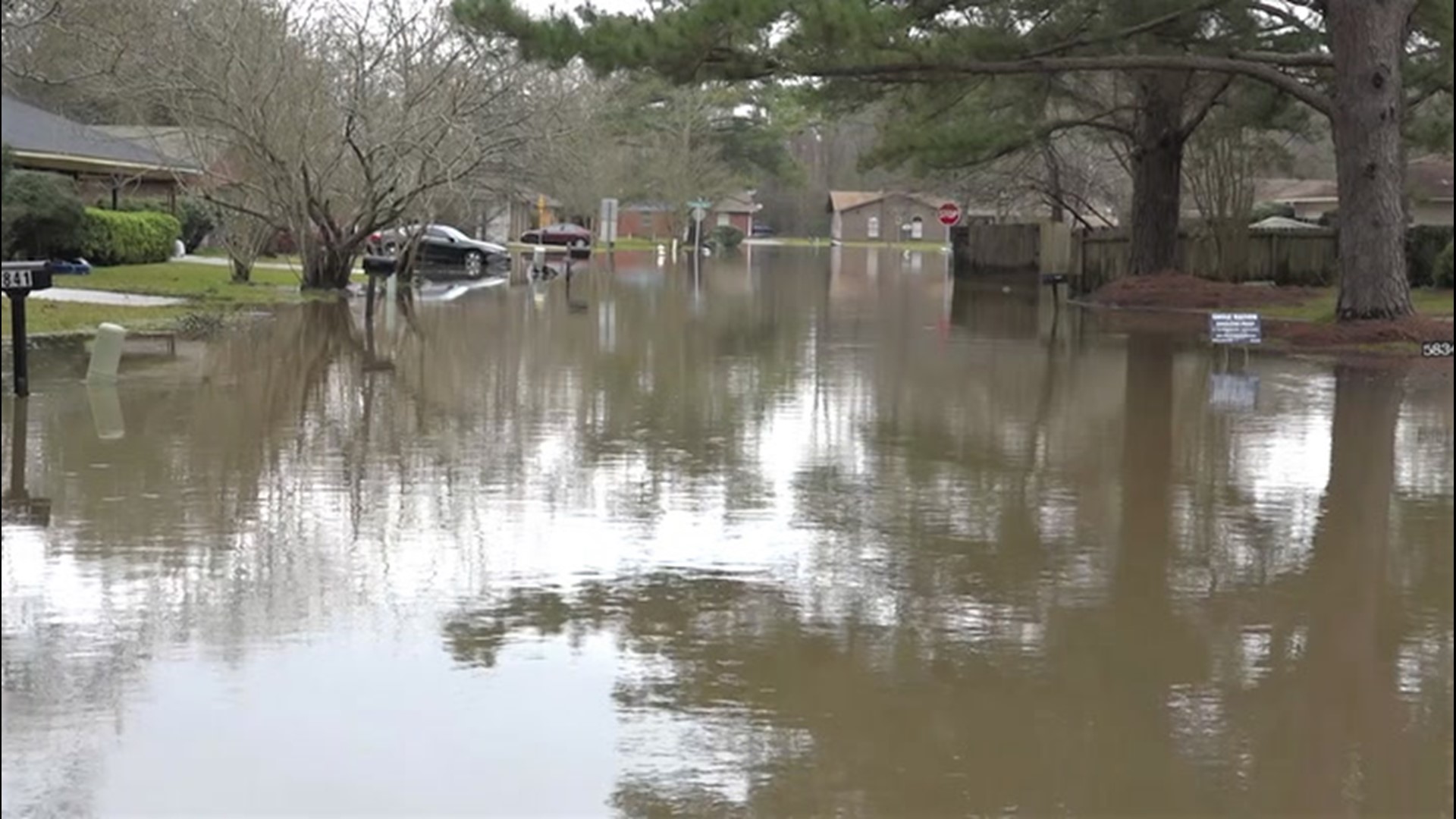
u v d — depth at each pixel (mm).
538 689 5965
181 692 5820
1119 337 21812
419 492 9695
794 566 7965
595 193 65312
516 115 33281
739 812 4855
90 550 7984
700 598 7328
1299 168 53562
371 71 28672
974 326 23906
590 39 18828
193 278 30094
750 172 91750
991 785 5109
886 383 15906
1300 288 31109
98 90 30828
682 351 19219
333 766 5125
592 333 21797
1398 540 8609
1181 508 9469
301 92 28250
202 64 27656
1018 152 37938
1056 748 5426
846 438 12117
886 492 9914
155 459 10594
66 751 5207
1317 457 11266
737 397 14617
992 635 6770
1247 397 14688
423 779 5039
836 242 104438
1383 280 20156
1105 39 21047
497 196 48875
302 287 29500
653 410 13641
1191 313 26859
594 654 6430
